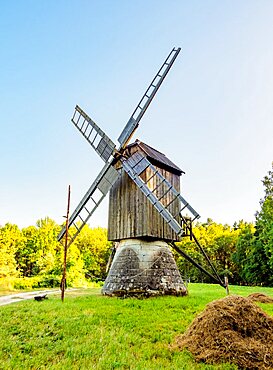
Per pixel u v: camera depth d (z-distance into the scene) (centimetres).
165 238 1678
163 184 1756
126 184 1738
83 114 1881
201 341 745
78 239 5947
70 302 1352
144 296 1468
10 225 5056
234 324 759
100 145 1741
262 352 672
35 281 2955
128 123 1686
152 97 1636
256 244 4362
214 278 1925
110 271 1669
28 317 1072
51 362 710
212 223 6619
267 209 3794
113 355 711
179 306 1228
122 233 1680
